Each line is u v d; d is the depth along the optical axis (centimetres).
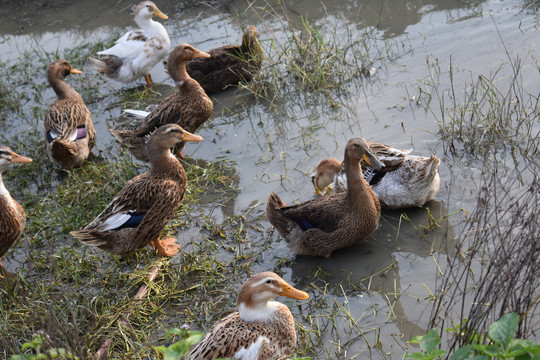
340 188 732
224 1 1290
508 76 884
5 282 685
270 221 687
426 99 888
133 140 868
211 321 599
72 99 948
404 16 1129
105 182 857
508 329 348
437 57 982
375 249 662
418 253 641
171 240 721
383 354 526
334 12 1188
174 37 1198
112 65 1068
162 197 680
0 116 1064
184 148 909
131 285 657
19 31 1329
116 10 1351
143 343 582
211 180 816
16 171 912
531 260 436
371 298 594
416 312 563
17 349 544
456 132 783
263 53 1080
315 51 1045
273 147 868
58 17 1359
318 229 650
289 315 528
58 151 863
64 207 798
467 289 571
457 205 688
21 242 762
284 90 1014
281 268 659
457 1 1141
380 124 859
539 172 684
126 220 671
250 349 495
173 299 639
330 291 615
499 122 775
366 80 975
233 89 1069
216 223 741
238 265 669
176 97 884
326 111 927
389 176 698
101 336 591
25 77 1170
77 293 655
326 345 546
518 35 984
